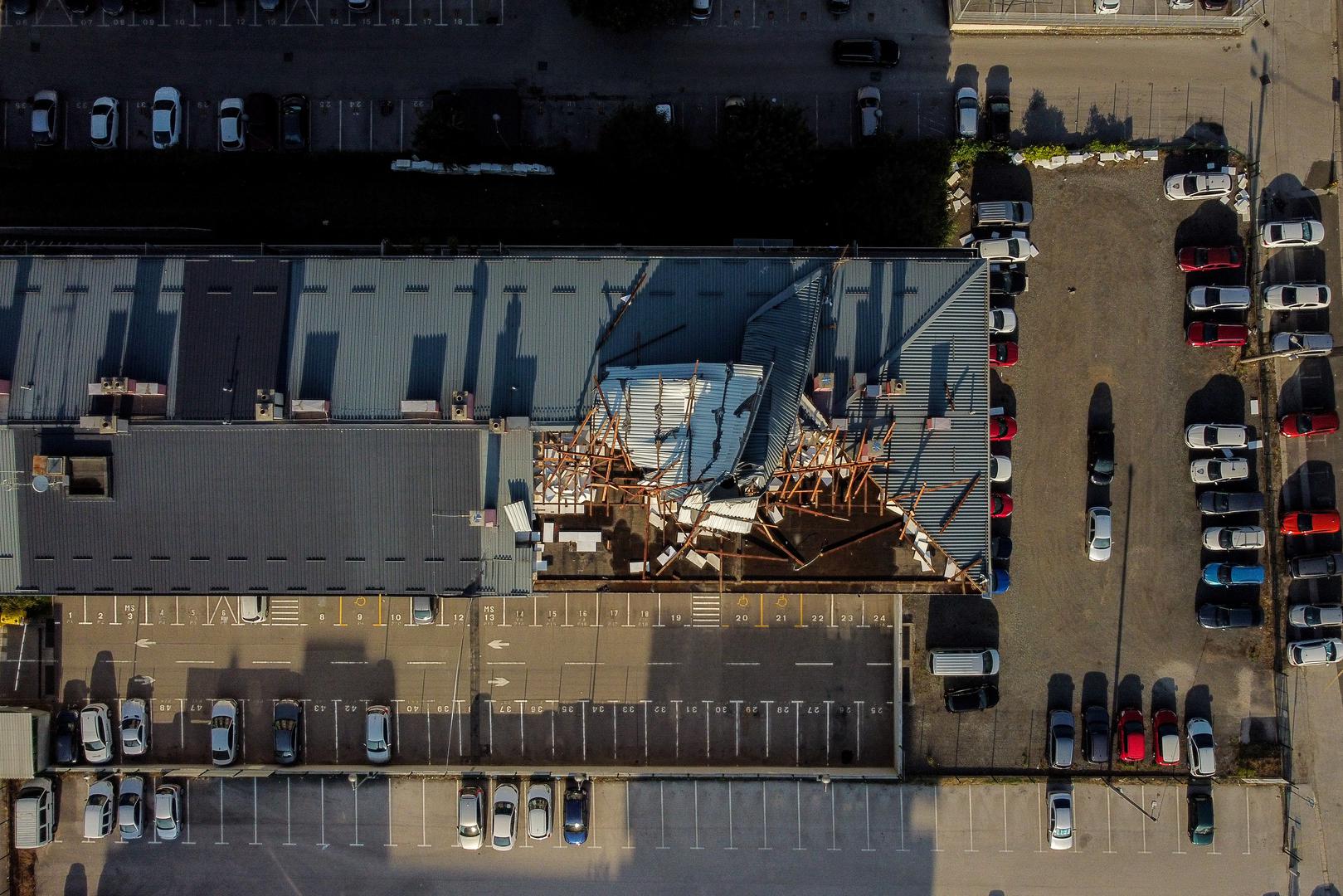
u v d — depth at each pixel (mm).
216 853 62719
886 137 58688
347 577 48062
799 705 62688
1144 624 62125
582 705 62688
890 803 62688
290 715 62031
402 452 47500
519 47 61062
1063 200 61719
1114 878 62344
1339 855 62000
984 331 48656
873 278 48469
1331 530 60531
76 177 60125
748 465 44562
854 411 47906
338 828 62781
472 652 62656
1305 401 61844
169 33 60688
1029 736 62281
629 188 60094
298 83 60875
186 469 47531
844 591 49000
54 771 61719
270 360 47219
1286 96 61469
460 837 61906
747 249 52625
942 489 48312
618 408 46562
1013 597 62156
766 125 55250
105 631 62344
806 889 62750
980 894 62500
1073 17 60250
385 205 60469
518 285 48188
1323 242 61625
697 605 62750
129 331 47656
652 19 57781
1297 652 61156
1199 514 62000
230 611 62438
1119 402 61969
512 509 47438
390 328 47812
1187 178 60344
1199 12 60656
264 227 60188
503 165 59375
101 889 62438
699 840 62812
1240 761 61969
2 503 47719
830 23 61344
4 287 48062
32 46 60531
